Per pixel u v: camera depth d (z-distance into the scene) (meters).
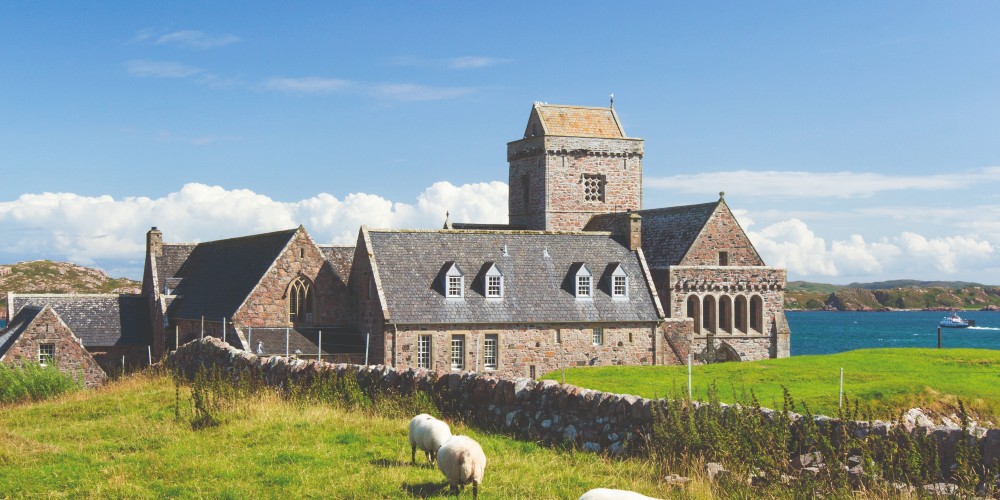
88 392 36.94
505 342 63.00
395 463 19.75
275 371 32.44
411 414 25.83
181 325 68.56
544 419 23.28
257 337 59.22
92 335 72.06
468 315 62.31
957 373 45.81
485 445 22.03
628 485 17.84
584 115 88.38
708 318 74.25
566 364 64.56
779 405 34.41
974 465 16.36
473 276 64.31
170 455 20.86
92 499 17.27
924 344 193.62
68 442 23.61
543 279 66.00
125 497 17.36
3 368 39.69
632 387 43.00
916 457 16.27
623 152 87.19
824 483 16.48
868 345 191.62
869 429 17.62
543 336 64.00
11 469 19.80
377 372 28.64
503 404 24.53
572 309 65.19
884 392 37.59
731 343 73.81
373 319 61.38
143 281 79.25
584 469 19.47
